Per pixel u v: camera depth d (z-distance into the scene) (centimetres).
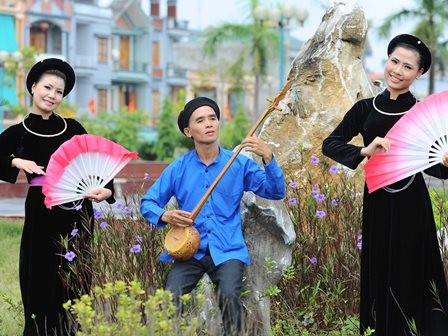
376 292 627
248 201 638
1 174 657
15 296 850
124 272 655
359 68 904
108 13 5334
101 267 663
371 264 629
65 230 667
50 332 662
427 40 3962
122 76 5481
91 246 667
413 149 594
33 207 664
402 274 617
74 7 5109
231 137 3922
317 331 700
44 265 664
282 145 876
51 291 664
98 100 5369
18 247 1148
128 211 696
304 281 713
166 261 624
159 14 5772
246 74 4597
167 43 5788
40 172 643
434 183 1284
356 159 619
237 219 614
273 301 708
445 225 718
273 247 645
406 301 617
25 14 4838
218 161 618
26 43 4856
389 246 621
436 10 3938
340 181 832
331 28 898
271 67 4972
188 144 3716
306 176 855
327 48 893
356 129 643
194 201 613
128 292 638
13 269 1006
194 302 619
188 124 614
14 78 4006
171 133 3719
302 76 892
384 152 599
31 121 674
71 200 636
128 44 5603
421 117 591
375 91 926
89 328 512
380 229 624
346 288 714
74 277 662
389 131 600
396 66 621
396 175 598
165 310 506
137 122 3919
